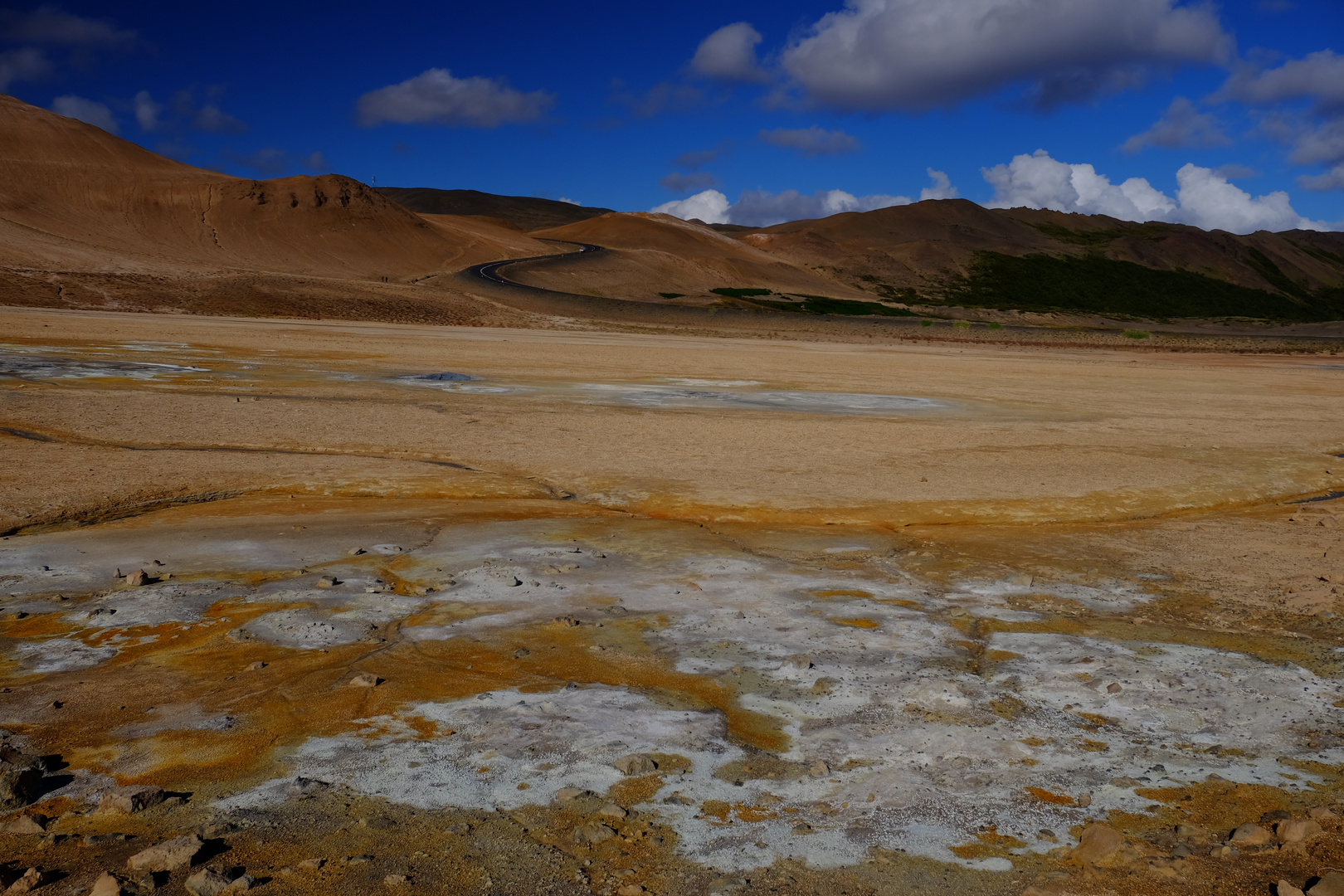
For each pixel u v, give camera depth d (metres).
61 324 46.09
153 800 4.50
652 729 5.46
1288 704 6.01
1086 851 4.14
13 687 5.98
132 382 25.25
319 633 7.10
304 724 5.46
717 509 12.64
